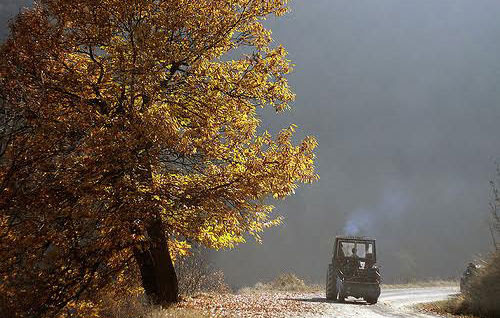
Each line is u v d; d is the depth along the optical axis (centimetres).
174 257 3120
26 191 2131
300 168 2625
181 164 2659
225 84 2731
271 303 3862
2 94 2083
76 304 2170
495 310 3606
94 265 2195
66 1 2444
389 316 3341
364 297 4538
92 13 2511
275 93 2842
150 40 2452
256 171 2562
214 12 2762
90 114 2362
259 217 2745
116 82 2519
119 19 2531
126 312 2462
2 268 2056
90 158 2209
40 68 2380
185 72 2702
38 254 2098
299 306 3709
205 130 2569
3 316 1973
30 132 2167
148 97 2462
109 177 2258
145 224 2303
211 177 2559
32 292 2053
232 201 2581
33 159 2145
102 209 2252
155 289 2812
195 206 2434
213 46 2728
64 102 2462
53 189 2183
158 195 2370
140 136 2280
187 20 2636
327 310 3512
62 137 2294
